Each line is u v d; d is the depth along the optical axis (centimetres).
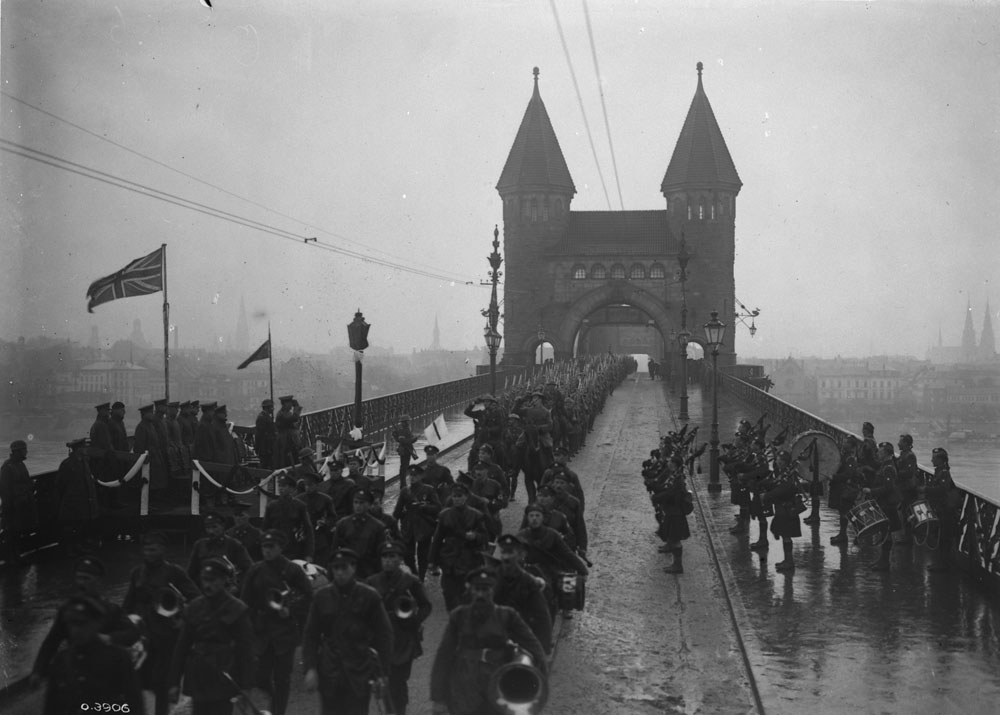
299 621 968
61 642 814
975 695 1052
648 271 8681
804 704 1027
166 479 1783
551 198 8806
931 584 1545
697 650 1241
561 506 1339
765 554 1742
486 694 787
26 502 1576
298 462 2000
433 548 1222
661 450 1855
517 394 3197
